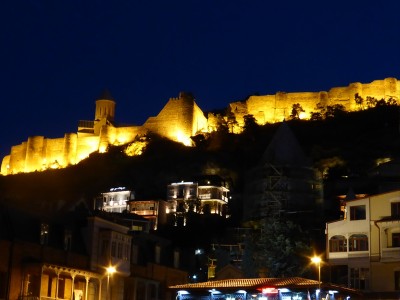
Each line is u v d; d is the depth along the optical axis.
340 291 48.22
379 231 70.06
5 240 57.62
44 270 59.22
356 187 145.50
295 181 144.88
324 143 195.88
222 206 165.38
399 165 141.00
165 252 83.75
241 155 195.50
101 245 68.06
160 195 172.50
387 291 67.50
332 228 73.62
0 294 56.47
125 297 71.06
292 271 84.94
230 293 48.47
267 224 99.12
